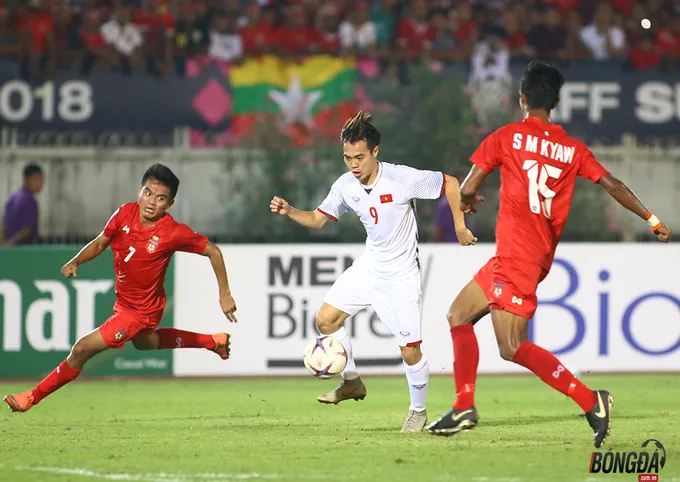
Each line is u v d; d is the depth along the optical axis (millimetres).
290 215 22625
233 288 38000
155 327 24219
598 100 52312
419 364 22891
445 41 54031
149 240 23016
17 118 51594
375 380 37406
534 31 54438
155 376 38406
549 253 19562
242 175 46344
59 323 37656
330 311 23062
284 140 48438
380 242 22344
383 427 24406
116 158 47281
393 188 21812
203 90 51938
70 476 17234
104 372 38312
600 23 55031
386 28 55188
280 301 38156
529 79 19906
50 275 37656
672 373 38500
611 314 38125
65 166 47344
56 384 23734
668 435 22672
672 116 52375
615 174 46875
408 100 48812
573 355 38000
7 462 18828
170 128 51906
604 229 45938
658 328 38344
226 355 25219
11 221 43812
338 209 22812
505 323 19391
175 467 18047
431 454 19359
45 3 53000
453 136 46812
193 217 46531
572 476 16984
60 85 51625
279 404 30969
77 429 24578
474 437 22156
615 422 25484
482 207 45938
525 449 20000
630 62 52688
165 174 22766
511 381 37469
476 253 38156
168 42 52562
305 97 50875
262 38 53906
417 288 22594
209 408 30000
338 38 54781
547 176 19234
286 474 17188
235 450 20188
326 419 26562
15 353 37625
